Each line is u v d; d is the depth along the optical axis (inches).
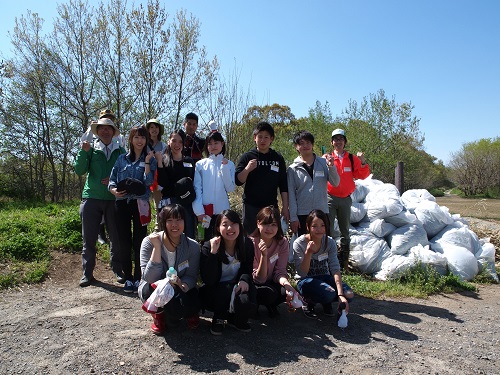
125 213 193.6
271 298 155.6
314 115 842.2
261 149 187.3
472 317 175.8
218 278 148.0
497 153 1462.8
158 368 120.6
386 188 271.6
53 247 242.1
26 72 629.3
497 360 133.6
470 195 1480.1
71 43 627.2
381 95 763.4
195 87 637.3
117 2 615.8
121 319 157.5
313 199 192.5
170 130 634.8
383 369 124.9
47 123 660.1
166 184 183.9
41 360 122.9
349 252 238.5
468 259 237.5
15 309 165.8
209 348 135.1
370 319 169.2
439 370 125.3
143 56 618.2
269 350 135.8
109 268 227.0
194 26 634.8
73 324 150.9
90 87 650.2
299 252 172.4
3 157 663.8
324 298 161.5
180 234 143.9
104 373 116.4
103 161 202.7
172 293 135.3
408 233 244.4
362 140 749.3
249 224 185.0
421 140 805.9
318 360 129.6
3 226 252.1
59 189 709.3
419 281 215.8
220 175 183.6
